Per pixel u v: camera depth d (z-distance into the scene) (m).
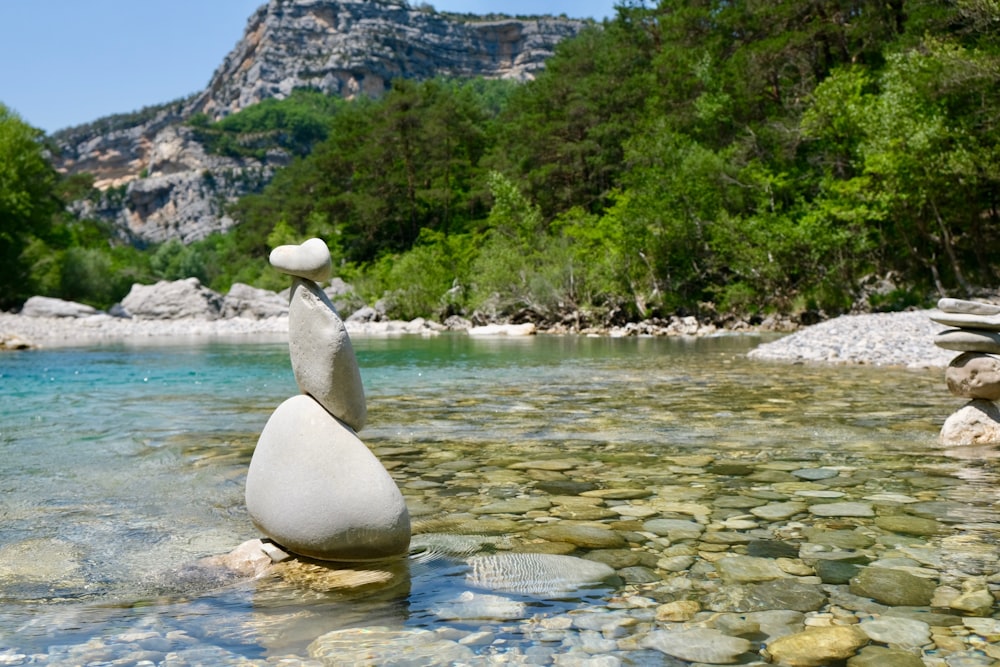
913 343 14.48
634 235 31.20
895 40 30.55
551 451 6.18
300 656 2.53
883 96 25.95
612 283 30.88
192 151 172.00
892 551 3.51
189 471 5.68
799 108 32.72
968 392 6.28
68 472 5.66
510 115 60.81
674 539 3.76
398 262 41.78
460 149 60.16
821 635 2.62
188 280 40.66
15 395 10.90
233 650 2.59
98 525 4.24
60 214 69.62
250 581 3.30
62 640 2.69
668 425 7.34
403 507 3.60
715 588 3.09
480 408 8.86
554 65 57.47
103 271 49.97
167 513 4.50
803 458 5.72
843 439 6.46
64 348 22.31
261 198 79.44
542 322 31.48
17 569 3.48
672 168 32.81
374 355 18.03
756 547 3.61
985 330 6.30
